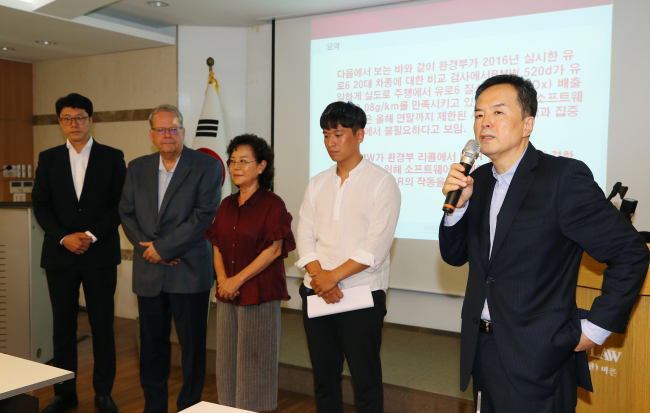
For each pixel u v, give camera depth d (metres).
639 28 3.27
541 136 3.56
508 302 1.36
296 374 3.21
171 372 3.52
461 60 3.84
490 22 3.72
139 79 5.06
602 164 3.40
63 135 5.62
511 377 1.34
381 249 2.04
